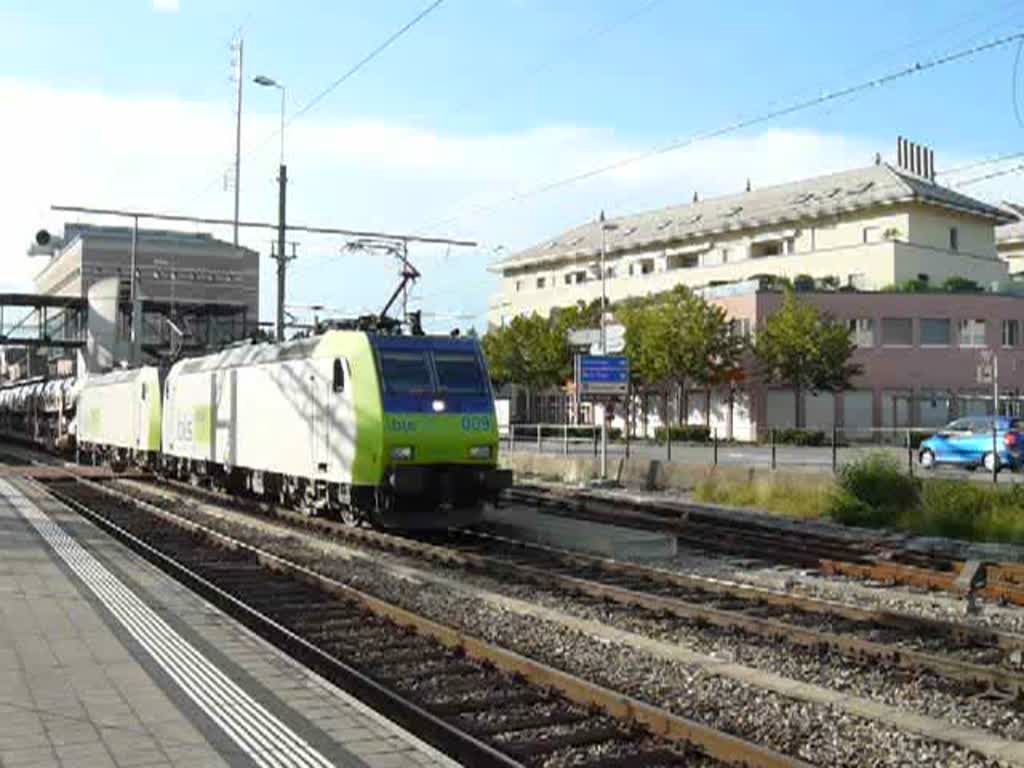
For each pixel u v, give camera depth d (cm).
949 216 6962
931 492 2098
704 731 706
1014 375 6009
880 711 816
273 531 2053
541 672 877
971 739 749
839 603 1252
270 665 831
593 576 1520
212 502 2683
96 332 6738
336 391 1981
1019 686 870
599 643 1079
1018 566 1441
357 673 905
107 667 821
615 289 8144
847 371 5553
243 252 9550
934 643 1076
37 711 699
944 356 5959
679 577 1431
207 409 2847
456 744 733
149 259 9356
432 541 1927
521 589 1399
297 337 2330
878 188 6931
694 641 1092
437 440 1883
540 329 6750
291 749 625
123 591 1178
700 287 6775
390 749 627
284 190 3306
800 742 751
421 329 2067
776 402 5812
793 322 5503
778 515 2308
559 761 702
